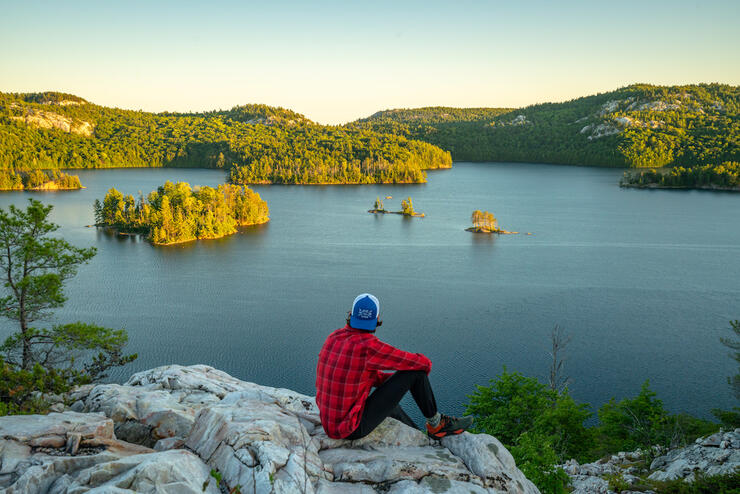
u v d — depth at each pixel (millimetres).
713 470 13445
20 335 16984
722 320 113938
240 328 111938
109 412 7172
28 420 5285
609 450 24953
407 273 154625
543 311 121000
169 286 140750
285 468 4117
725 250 179125
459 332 108188
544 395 26609
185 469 4023
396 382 4805
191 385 9500
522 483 4926
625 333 107125
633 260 167250
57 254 18422
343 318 118875
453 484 4488
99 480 3932
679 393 82062
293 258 173125
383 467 4574
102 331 17406
